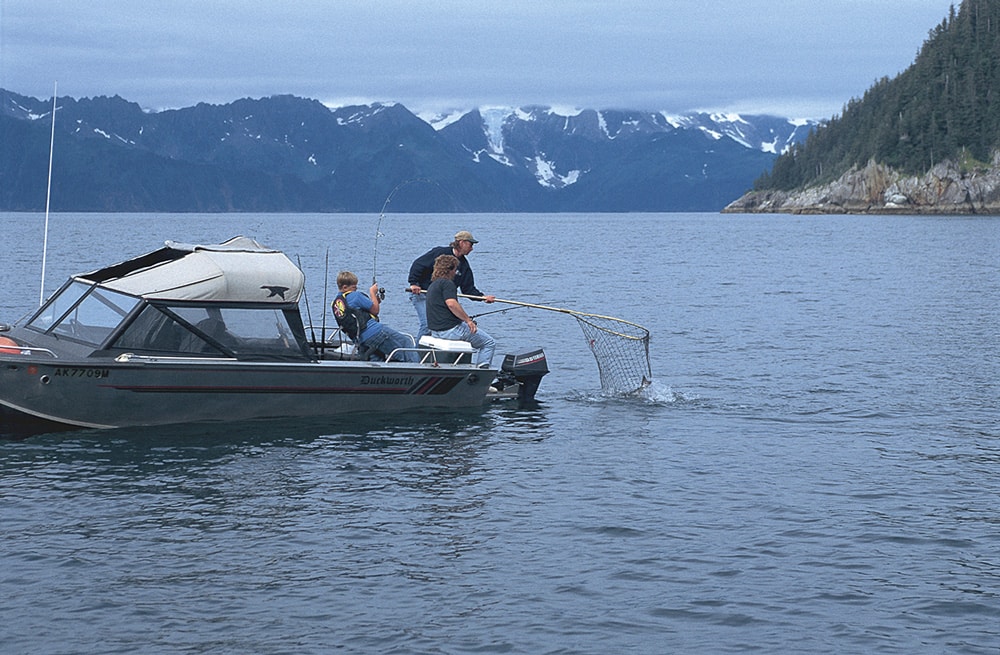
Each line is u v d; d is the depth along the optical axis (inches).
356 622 346.9
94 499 478.0
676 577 389.1
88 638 331.0
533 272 2369.6
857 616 355.6
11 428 607.8
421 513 463.5
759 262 2785.4
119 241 4293.8
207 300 625.6
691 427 653.9
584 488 506.9
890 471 541.3
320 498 485.4
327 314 1334.9
